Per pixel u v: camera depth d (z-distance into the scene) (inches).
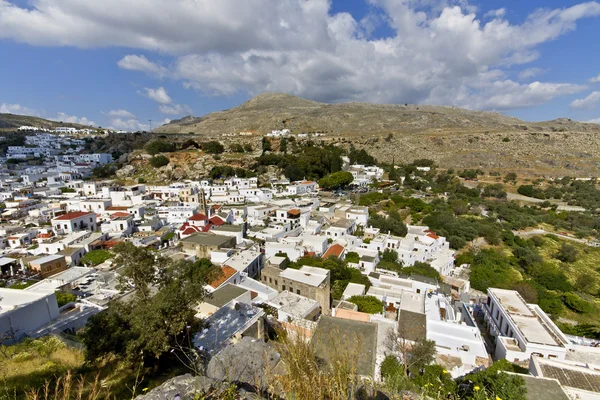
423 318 1014.4
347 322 870.4
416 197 3481.8
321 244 1834.4
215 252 1637.6
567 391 629.9
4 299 780.6
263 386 252.4
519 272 2032.5
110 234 2207.2
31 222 2449.6
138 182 3939.5
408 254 1870.1
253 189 3373.5
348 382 223.8
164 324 521.7
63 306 910.4
